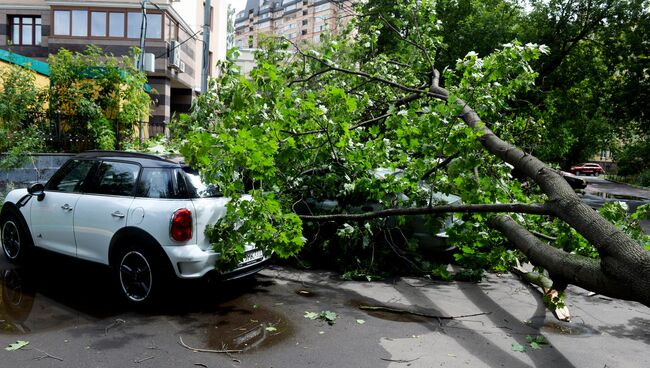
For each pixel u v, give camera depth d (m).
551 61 20.92
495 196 5.80
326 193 6.77
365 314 5.12
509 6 21.55
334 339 4.37
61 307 4.92
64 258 5.68
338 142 5.75
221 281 5.11
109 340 4.14
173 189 4.95
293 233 4.98
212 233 4.84
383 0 13.57
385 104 7.97
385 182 6.14
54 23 25.34
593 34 22.12
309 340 4.31
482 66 5.68
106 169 5.52
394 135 6.48
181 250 4.75
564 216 3.81
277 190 5.66
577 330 4.87
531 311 5.42
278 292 5.82
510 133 9.45
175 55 26.47
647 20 20.72
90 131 12.05
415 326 4.80
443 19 20.61
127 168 5.35
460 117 5.47
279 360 3.87
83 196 5.52
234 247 4.84
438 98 6.36
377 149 5.96
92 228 5.29
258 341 4.25
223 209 5.18
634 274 3.10
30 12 26.45
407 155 5.65
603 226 3.46
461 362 3.97
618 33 21.17
